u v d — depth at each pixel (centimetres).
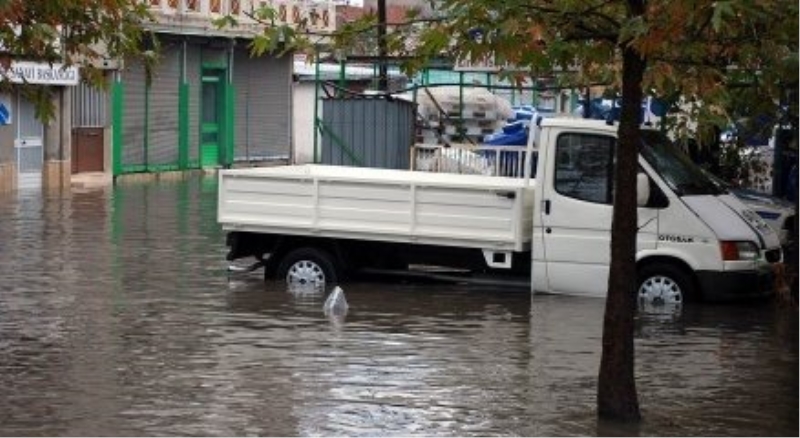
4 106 3875
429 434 1072
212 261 2256
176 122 4831
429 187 1842
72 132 4278
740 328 1605
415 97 2819
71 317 1644
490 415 1142
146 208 3400
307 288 1911
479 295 1839
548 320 1638
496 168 2531
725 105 1291
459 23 994
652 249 1738
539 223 1792
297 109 5647
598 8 1005
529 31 966
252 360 1372
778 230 2069
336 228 1881
